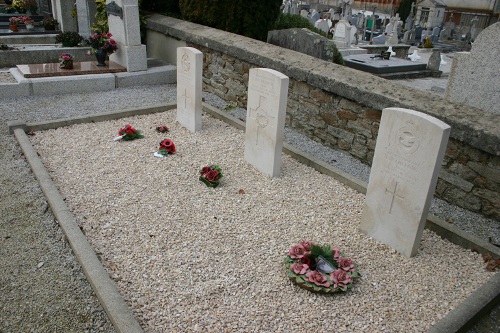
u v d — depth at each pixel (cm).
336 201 465
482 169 431
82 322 295
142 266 346
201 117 638
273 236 396
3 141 580
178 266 348
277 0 937
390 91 514
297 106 643
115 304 293
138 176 500
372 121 536
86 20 1077
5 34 1052
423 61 1484
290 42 862
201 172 494
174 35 906
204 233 395
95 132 624
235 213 432
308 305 313
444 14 2919
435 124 327
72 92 797
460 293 332
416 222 358
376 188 385
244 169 530
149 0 1097
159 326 288
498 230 417
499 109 513
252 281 335
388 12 3478
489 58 508
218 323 292
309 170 537
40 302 310
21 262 351
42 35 1071
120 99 773
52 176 490
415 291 332
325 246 351
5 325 290
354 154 572
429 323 301
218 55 789
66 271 342
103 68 843
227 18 902
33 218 412
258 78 495
